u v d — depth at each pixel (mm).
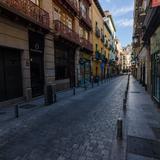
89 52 28625
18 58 11688
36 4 13648
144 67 20328
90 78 29688
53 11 16547
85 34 27891
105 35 45688
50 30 15117
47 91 10922
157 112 8570
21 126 6785
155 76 10797
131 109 9250
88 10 29047
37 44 13617
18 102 11344
